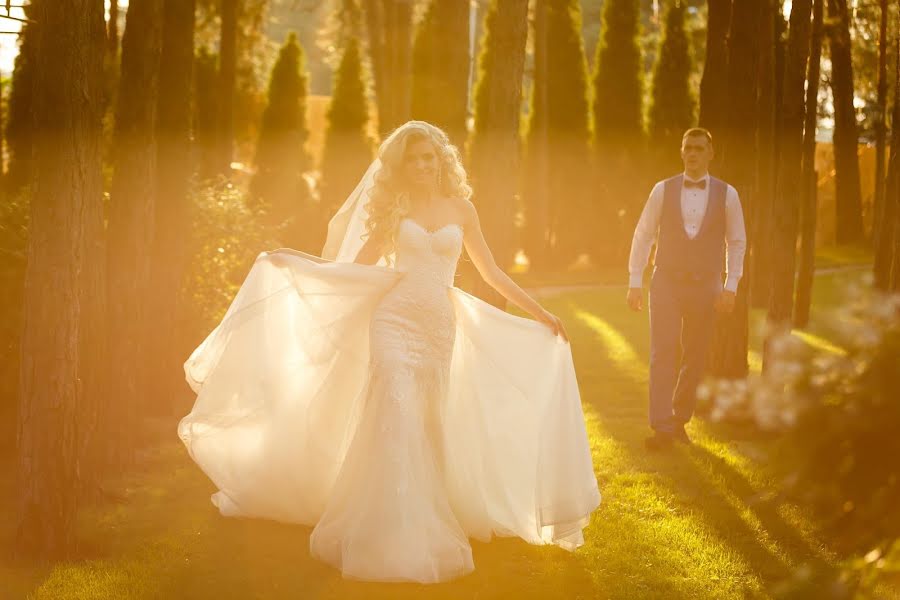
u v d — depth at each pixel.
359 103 23.59
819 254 26.38
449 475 4.70
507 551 4.63
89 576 4.09
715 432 7.20
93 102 4.45
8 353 6.07
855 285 2.61
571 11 24.23
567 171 24.52
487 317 4.84
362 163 23.55
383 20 20.70
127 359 5.80
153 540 4.60
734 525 4.97
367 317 4.76
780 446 2.67
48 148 4.14
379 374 4.46
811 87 11.12
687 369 6.86
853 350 2.53
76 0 4.12
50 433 4.26
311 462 4.85
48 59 4.12
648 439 6.69
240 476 4.95
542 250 24.17
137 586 4.00
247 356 4.85
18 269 6.11
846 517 2.62
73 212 4.20
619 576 4.28
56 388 4.25
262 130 23.67
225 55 16.25
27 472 4.28
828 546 4.62
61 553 4.29
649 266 24.33
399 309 4.59
